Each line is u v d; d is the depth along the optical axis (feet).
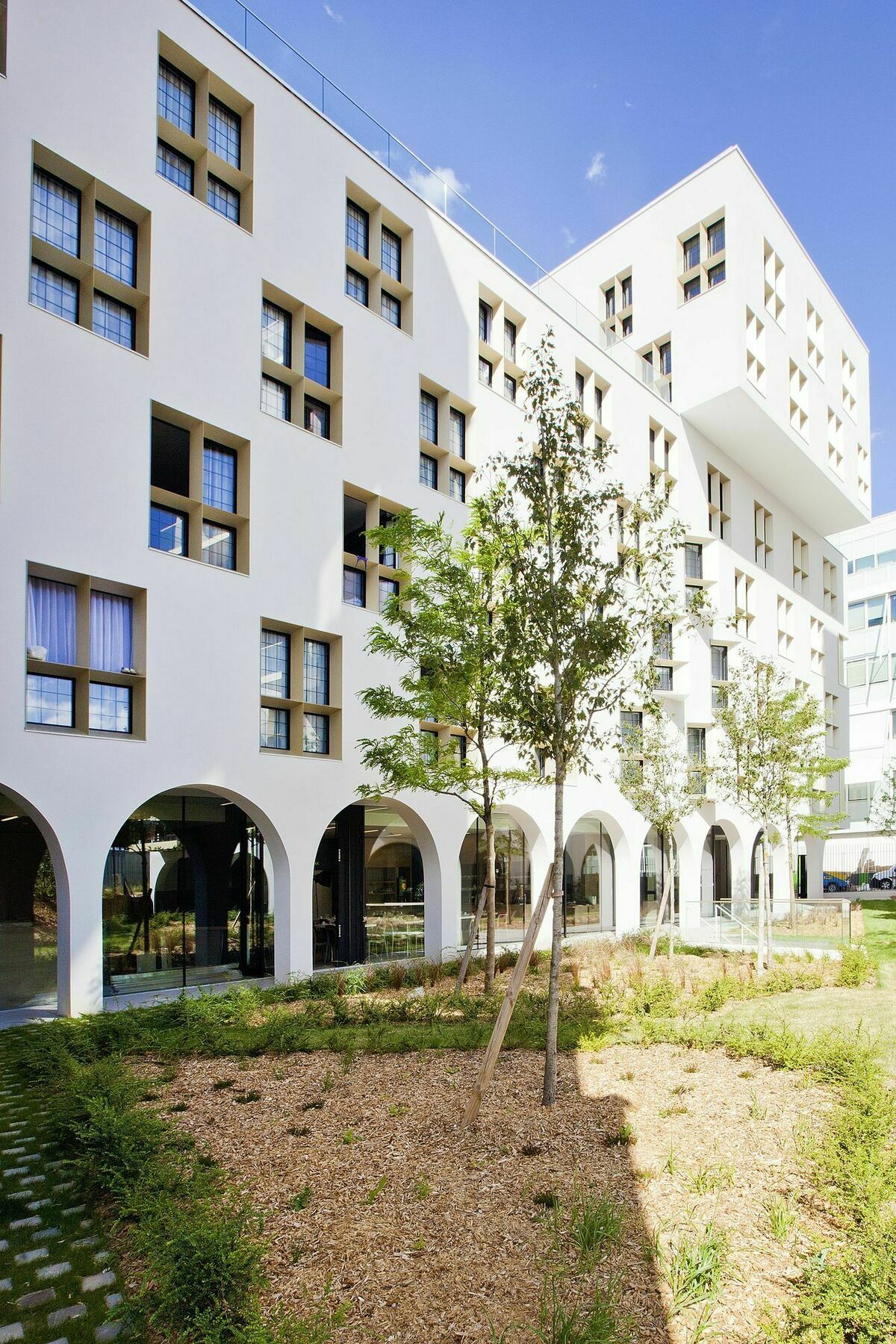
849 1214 15.21
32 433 36.99
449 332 63.62
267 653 49.08
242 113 49.88
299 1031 30.50
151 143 43.32
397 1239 14.73
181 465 49.32
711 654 97.76
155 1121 19.26
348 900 56.34
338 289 54.19
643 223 100.01
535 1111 21.49
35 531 36.76
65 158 39.24
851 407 126.52
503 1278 13.51
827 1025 32.24
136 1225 15.46
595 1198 16.25
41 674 38.60
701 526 95.20
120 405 40.68
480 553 37.22
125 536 40.37
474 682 37.58
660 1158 18.28
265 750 46.96
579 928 79.20
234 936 50.34
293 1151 18.94
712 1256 13.37
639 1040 29.07
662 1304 12.79
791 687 114.52
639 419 86.79
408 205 60.90
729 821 96.78
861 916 64.13
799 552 127.75
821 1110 21.18
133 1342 12.06
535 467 24.26
